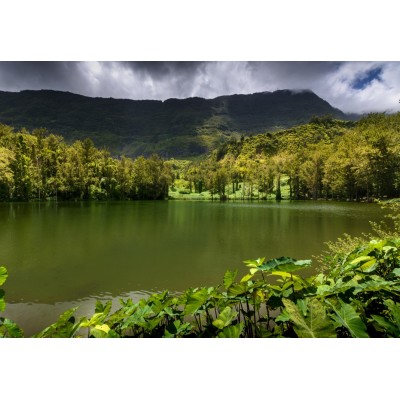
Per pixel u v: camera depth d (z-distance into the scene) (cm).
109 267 1389
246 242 1962
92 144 9012
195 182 11138
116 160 9369
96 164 8525
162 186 9031
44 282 1176
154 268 1365
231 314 333
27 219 3309
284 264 338
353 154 6088
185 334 340
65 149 8375
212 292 352
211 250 1736
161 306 347
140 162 9088
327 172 7038
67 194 7462
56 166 7562
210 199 8950
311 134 15125
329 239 2014
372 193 5984
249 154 14775
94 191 8038
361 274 360
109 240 2073
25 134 8150
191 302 341
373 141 5591
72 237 2192
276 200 7900
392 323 288
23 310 909
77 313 884
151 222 3102
